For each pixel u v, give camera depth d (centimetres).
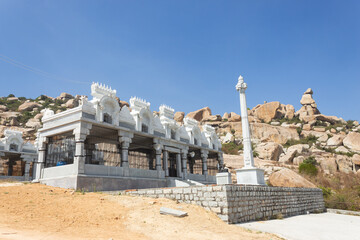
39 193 1557
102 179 2005
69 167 1942
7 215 1113
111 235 957
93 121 2036
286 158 5750
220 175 2058
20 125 6769
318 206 2728
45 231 944
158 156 2609
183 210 1310
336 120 9588
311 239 1200
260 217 1625
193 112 9631
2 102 8469
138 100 2542
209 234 1041
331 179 4719
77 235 924
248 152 2150
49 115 2273
